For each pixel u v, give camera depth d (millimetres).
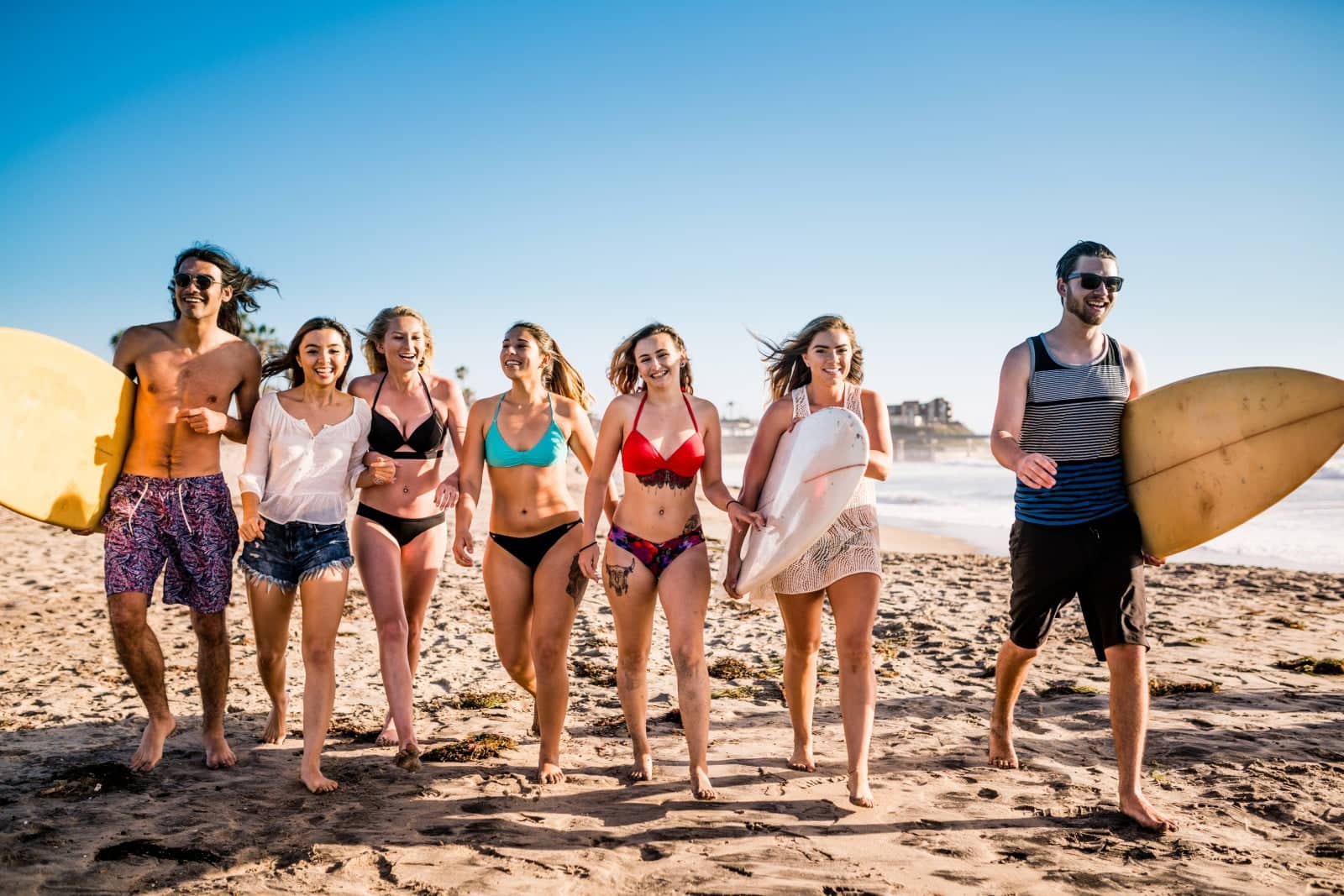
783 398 4078
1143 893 2857
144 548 3980
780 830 3393
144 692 4039
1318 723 4801
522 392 4176
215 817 3488
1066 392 3629
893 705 5246
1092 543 3508
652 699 5422
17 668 6133
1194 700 5289
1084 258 3609
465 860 3107
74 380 3932
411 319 4469
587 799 3719
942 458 112812
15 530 15453
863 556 3703
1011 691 4039
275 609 3984
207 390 4125
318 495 3943
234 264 4242
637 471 3863
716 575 10484
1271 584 10164
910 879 2957
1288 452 3434
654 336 3893
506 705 5293
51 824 3396
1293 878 2961
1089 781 3941
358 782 3922
